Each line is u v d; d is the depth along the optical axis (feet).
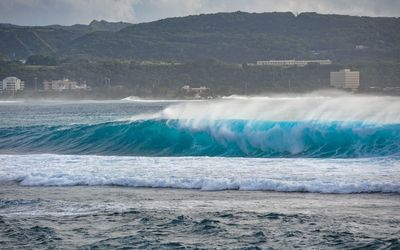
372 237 103.35
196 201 130.72
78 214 120.98
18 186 150.82
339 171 155.12
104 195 138.21
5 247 102.06
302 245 100.48
